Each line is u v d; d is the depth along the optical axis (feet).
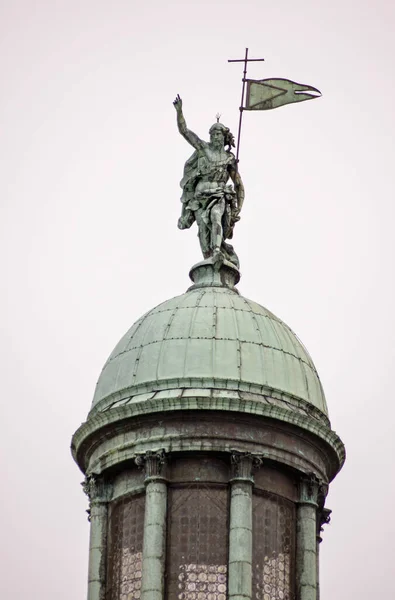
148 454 309.22
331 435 318.65
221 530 306.55
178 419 310.86
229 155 347.97
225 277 338.75
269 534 309.22
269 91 358.43
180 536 306.35
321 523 321.93
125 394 316.60
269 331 323.37
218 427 310.24
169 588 302.66
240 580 300.40
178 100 349.20
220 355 315.99
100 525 315.17
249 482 307.58
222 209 343.05
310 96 357.82
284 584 307.78
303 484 315.17
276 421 312.09
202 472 310.04
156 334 321.73
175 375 314.35
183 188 348.38
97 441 318.86
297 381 319.47
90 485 317.83
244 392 312.71
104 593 310.65
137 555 308.60
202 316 322.75
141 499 312.09
